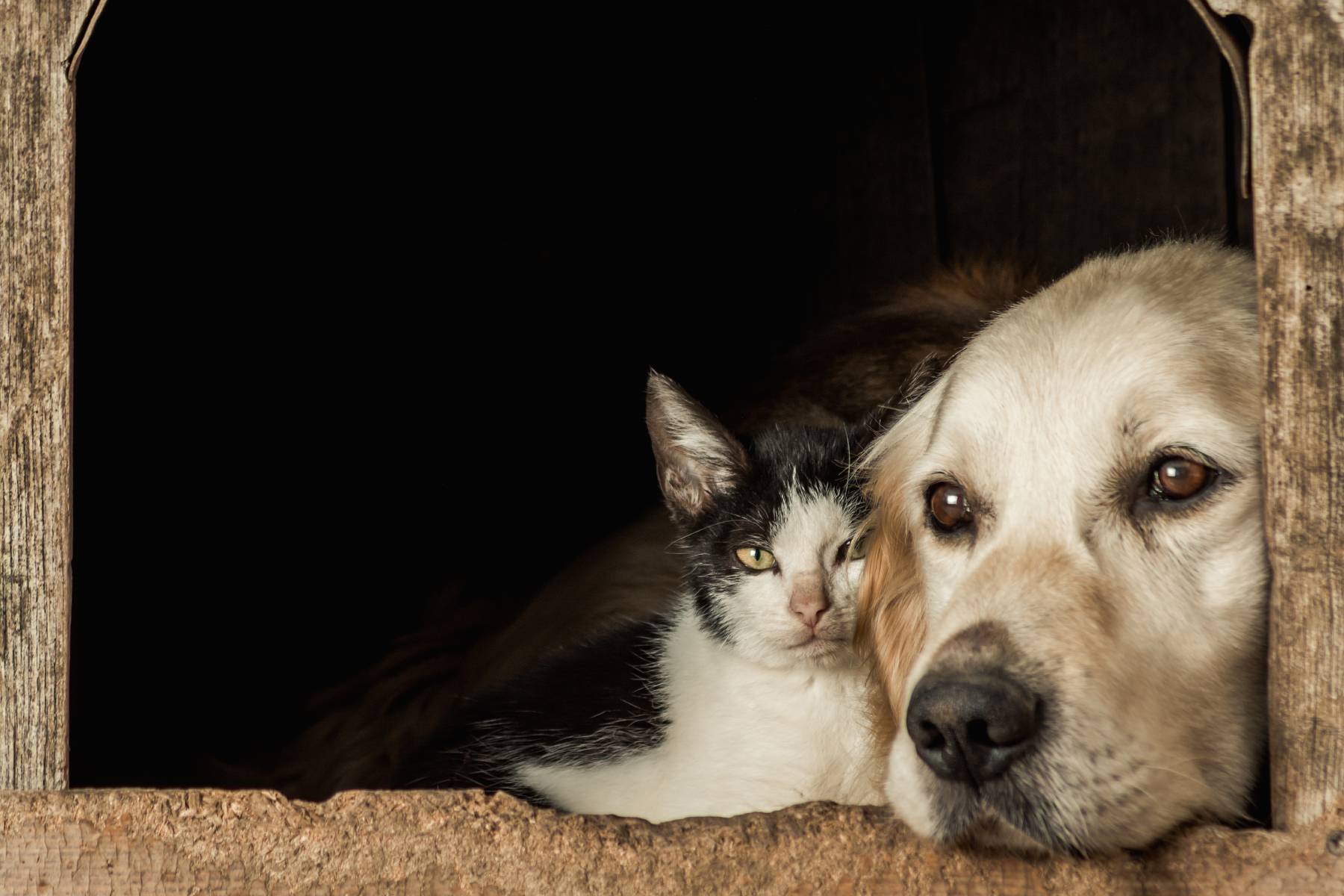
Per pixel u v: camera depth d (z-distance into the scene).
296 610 6.28
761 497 3.45
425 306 6.80
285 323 6.58
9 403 2.47
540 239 6.89
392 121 6.74
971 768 2.11
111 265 6.15
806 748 3.14
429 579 6.41
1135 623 2.31
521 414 6.86
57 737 2.45
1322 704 2.03
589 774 3.30
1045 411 2.50
